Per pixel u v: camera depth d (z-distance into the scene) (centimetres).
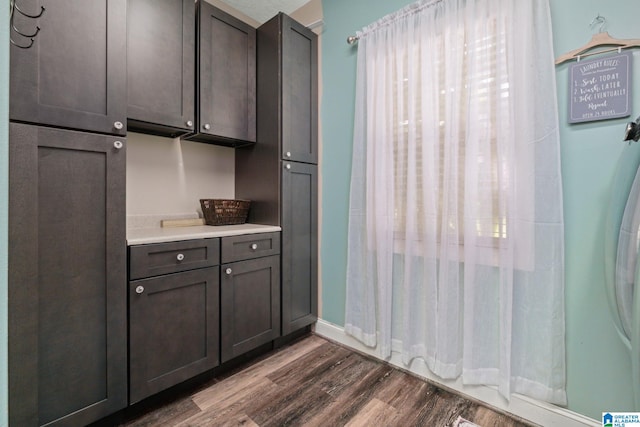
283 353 203
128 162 183
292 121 209
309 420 139
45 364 112
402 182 177
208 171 221
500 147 139
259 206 215
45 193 111
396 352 185
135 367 136
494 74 142
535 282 134
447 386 163
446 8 156
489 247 146
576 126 126
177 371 150
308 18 230
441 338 159
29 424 108
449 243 155
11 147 104
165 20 162
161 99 161
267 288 195
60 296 115
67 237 116
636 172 105
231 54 195
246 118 206
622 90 116
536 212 132
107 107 127
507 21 137
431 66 162
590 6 122
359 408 148
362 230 198
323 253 229
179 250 151
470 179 147
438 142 161
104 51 126
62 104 115
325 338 226
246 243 182
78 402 119
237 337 177
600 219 121
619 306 110
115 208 129
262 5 227
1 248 41
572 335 128
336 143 219
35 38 109
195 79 178
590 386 125
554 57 129
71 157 117
